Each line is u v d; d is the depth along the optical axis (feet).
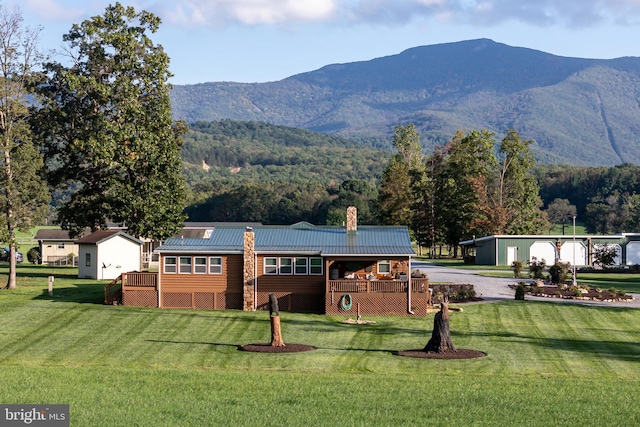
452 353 109.09
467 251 335.26
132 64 209.46
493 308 148.77
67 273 237.45
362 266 151.12
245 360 104.17
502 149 366.02
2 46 187.21
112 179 208.13
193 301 151.84
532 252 274.57
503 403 75.00
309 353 108.68
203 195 565.53
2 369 93.76
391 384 84.64
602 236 272.51
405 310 143.95
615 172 574.97
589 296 163.63
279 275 150.20
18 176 183.62
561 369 99.66
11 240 179.01
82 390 79.15
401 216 367.04
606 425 67.46
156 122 208.64
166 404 72.95
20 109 184.85
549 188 612.70
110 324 132.87
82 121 213.25
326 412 70.54
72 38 213.25
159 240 211.00
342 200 496.64
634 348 114.42
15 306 149.89
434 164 373.40
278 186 569.64
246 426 65.46
